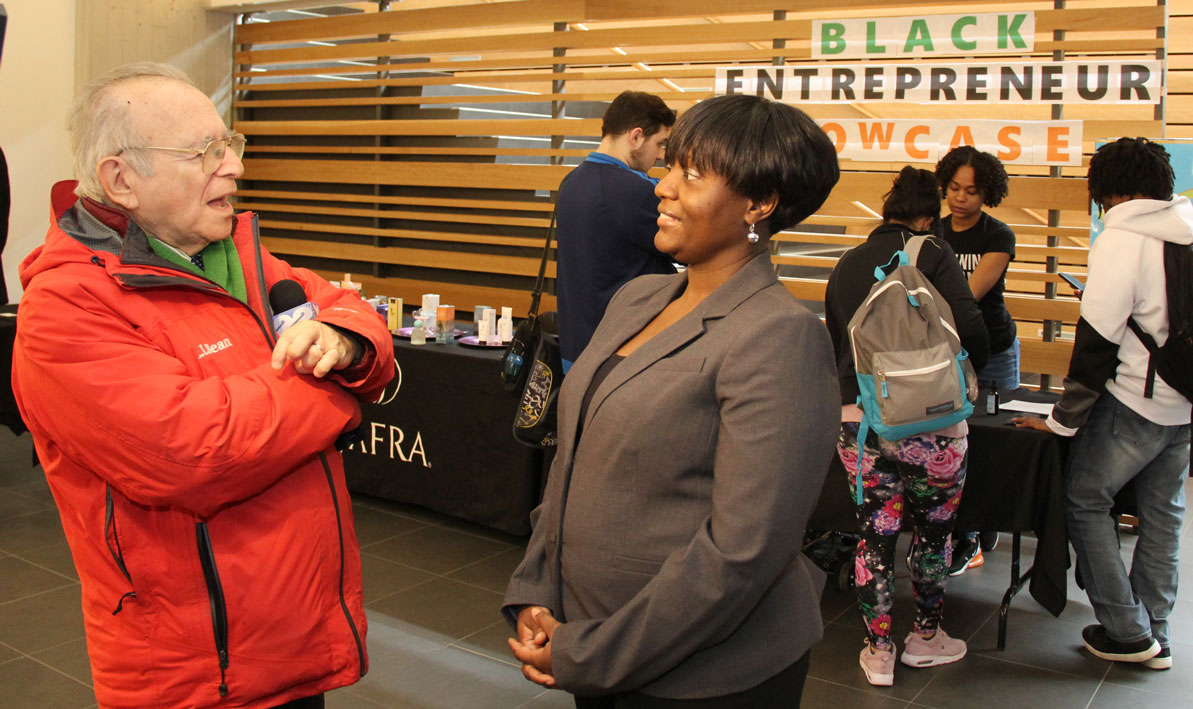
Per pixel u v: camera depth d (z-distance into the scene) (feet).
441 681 9.50
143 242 4.50
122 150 4.37
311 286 5.62
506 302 18.80
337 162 20.99
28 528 13.56
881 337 8.48
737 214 4.29
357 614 5.22
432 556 12.87
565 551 4.56
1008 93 14.58
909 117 16.34
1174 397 9.39
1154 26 14.06
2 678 9.25
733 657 4.24
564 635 4.28
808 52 15.87
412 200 19.92
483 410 13.15
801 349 4.01
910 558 9.96
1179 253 9.16
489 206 18.80
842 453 9.57
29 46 20.31
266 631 4.74
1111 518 10.27
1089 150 15.62
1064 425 9.53
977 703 9.29
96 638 4.71
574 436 4.62
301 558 4.85
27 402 4.41
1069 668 10.08
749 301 4.26
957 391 8.41
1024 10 15.58
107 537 4.49
